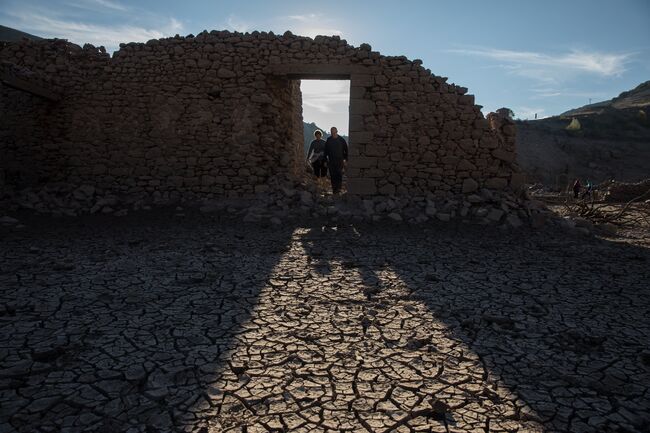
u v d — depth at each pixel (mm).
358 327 4121
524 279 5742
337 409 2807
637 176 52531
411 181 10547
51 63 11133
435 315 4434
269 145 11086
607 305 4793
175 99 10977
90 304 4539
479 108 10445
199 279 5391
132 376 3146
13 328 3908
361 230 8773
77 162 11164
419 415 2754
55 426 2570
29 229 8258
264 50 10859
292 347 3678
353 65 10570
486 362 3469
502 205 9805
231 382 3102
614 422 2707
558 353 3643
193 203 10719
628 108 78562
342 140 11734
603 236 9047
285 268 6070
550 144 61219
